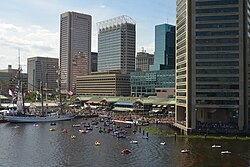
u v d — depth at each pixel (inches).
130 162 4744.1
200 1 7421.3
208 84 7317.9
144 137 6702.8
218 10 7332.7
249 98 7677.2
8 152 5447.8
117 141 6392.7
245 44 7362.2
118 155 5182.1
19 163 4739.2
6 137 6939.0
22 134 7357.3
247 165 4510.3
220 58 7293.3
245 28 7372.1
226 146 5733.3
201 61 7372.1
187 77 7455.7
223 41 7298.2
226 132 6904.5
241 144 5885.8
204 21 7396.7
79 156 5142.7
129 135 7076.8
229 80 7244.1
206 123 7716.5
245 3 7381.9
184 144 5964.6
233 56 7244.1
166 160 4822.8
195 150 5452.8
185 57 7667.3
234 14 7258.9
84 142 6318.9
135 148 5698.8
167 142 6200.8
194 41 7426.2
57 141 6446.9
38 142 6343.5
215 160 4783.5
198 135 6870.1
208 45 7357.3
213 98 7283.5
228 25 7283.5
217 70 7298.2
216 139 6392.7
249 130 6875.0
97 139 6643.7
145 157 5024.6
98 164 4648.1
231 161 4719.5
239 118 7175.2
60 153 5359.3
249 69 7691.9
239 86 7194.9
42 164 4677.7
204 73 7352.4
